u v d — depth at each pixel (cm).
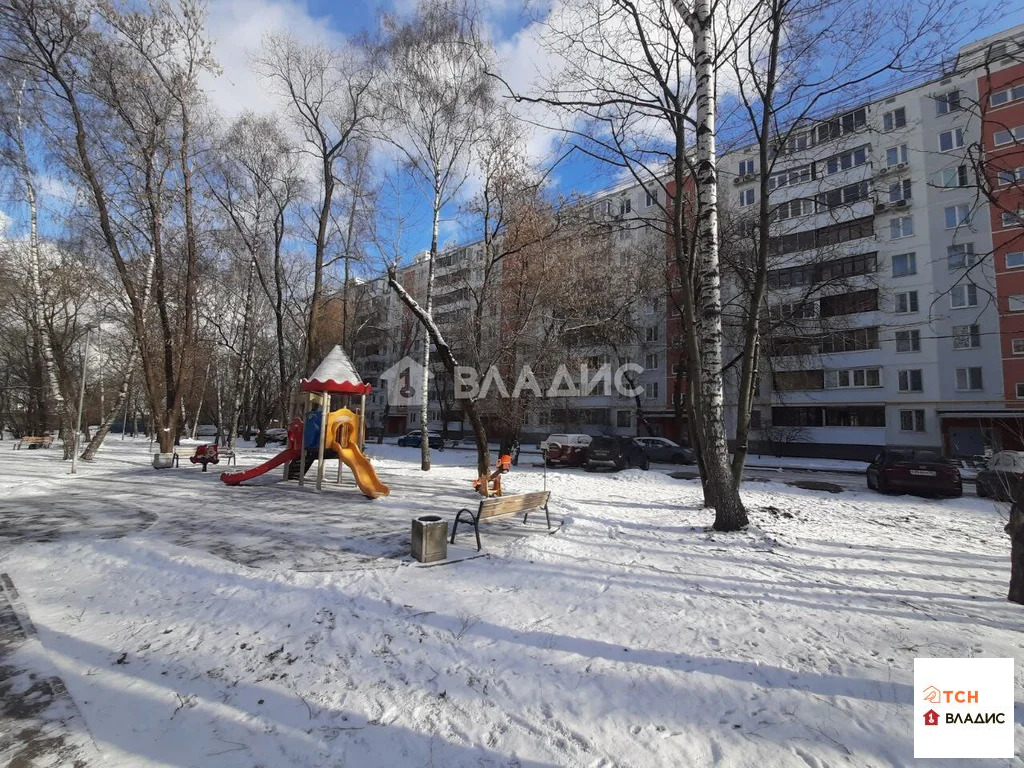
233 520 791
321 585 491
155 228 1648
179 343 2022
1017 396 2383
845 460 2717
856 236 2695
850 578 539
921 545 705
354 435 1211
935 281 2562
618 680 329
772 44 763
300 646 378
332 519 812
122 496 1025
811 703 301
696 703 304
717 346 775
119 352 3091
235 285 2634
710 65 780
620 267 1902
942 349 2561
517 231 1481
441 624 411
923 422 2594
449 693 319
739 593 487
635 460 2161
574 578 528
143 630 405
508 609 443
